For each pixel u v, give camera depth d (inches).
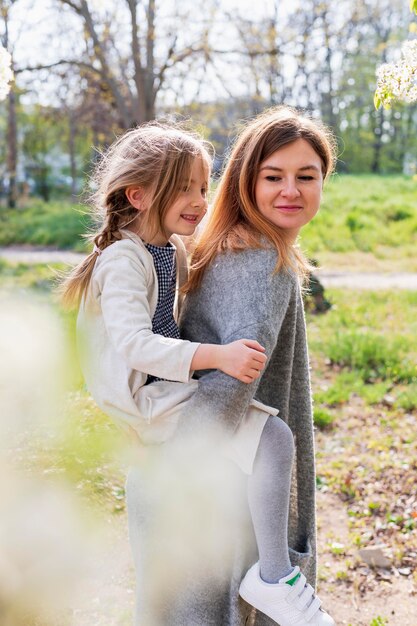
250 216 74.1
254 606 71.7
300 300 79.5
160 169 71.2
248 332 68.3
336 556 141.0
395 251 609.3
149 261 73.0
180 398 70.4
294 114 77.2
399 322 347.6
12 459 84.6
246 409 69.1
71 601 96.8
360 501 164.1
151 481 76.1
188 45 465.1
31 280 454.9
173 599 77.5
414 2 109.9
